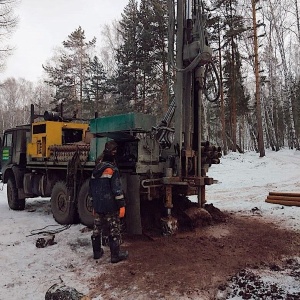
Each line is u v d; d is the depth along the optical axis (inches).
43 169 325.4
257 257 177.2
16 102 2091.5
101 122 238.7
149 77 895.7
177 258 177.9
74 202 268.8
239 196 409.1
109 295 139.6
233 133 1104.2
